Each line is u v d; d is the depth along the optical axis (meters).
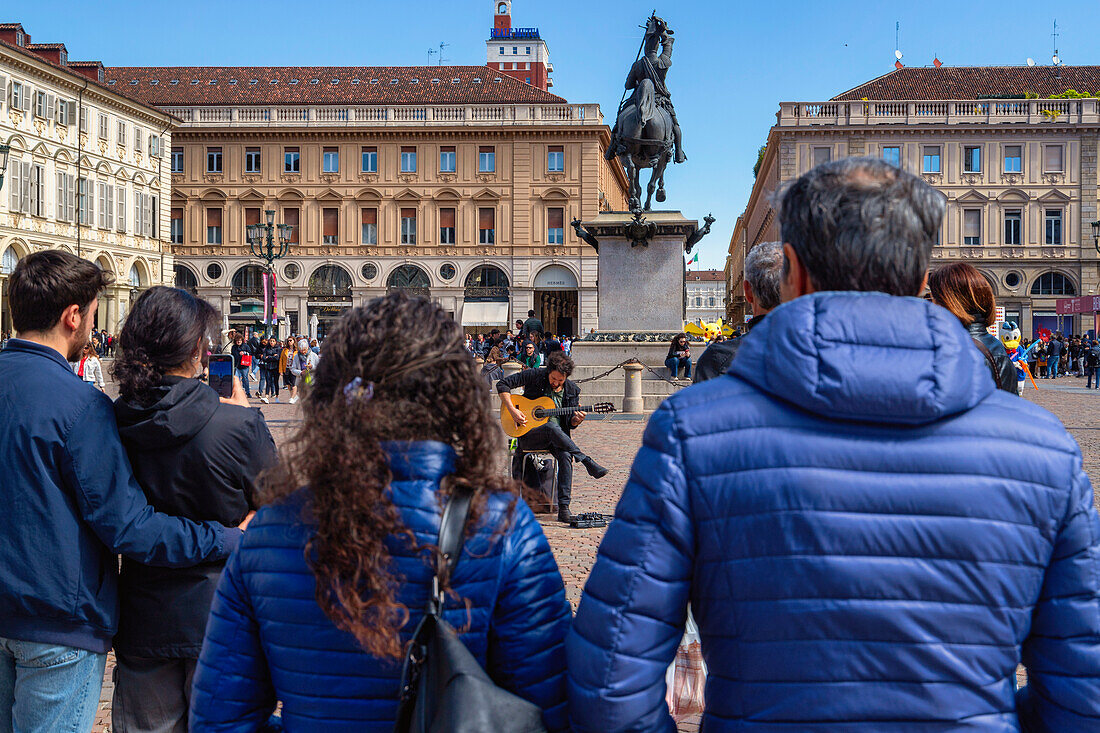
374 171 53.12
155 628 2.53
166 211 51.88
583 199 52.28
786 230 1.68
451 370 1.60
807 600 1.42
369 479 1.49
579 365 18.12
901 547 1.41
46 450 2.37
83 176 44.78
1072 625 1.46
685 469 1.49
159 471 2.49
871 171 1.64
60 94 43.28
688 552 1.50
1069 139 51.16
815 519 1.41
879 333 1.43
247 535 1.64
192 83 57.22
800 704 1.43
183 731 2.65
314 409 1.61
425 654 1.48
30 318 2.53
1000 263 51.62
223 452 2.53
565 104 52.38
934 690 1.40
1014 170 51.41
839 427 1.45
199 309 2.59
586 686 1.50
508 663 1.62
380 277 53.12
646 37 17.50
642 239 17.81
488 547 1.55
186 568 2.53
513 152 52.44
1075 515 1.48
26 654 2.41
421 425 1.55
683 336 17.89
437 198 52.75
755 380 1.51
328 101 54.66
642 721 1.49
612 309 18.11
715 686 1.54
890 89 55.75
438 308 1.69
